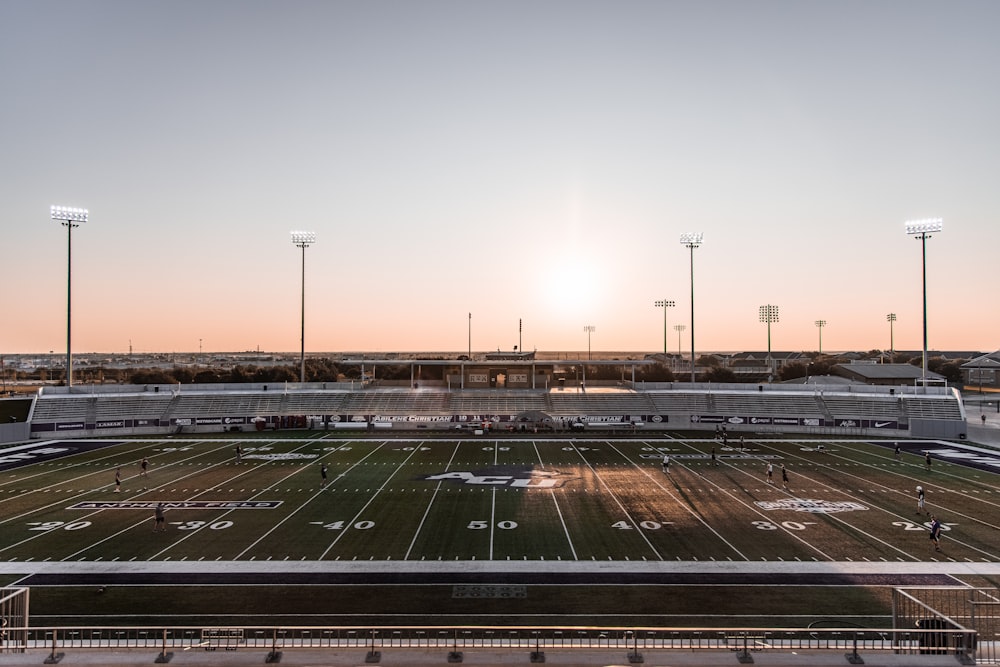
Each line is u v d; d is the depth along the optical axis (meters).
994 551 26.80
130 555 26.28
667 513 33.00
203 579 23.52
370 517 32.28
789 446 56.59
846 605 21.03
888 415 64.25
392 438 61.50
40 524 31.06
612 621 19.78
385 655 14.80
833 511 33.41
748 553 26.45
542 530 29.91
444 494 37.41
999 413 81.00
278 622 19.72
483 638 18.03
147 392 69.88
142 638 18.19
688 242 76.19
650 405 71.06
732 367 156.12
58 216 64.88
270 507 34.41
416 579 23.52
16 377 156.00
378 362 77.75
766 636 18.47
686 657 14.72
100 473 44.25
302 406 70.88
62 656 14.84
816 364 127.44
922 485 39.97
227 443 58.62
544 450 54.19
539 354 112.69
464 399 72.44
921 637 15.52
